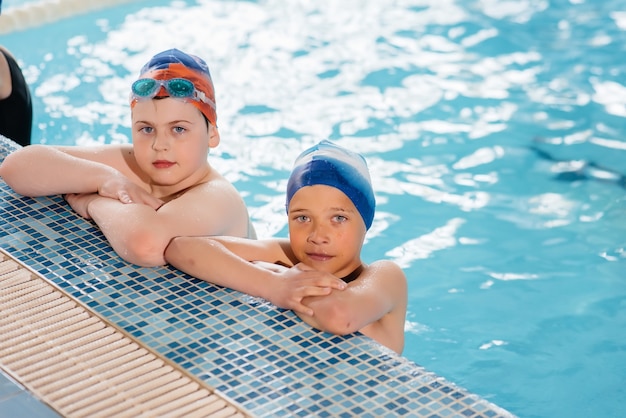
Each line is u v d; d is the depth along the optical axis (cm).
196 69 309
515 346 352
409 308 376
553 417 313
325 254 271
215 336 248
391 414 218
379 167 479
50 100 533
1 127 428
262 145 496
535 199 453
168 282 275
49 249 293
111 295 268
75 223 309
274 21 651
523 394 325
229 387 228
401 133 511
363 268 285
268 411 219
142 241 279
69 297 266
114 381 230
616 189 459
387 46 612
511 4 679
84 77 564
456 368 340
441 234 427
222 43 615
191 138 304
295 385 229
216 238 288
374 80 568
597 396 324
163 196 321
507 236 425
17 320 255
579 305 377
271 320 256
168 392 226
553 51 605
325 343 246
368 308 254
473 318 370
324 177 268
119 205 296
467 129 515
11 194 328
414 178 471
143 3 688
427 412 218
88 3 668
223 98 543
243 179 465
